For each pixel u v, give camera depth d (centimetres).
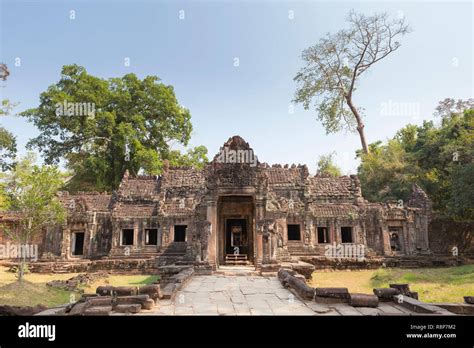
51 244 3086
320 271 2761
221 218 2458
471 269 2339
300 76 4659
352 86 4494
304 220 3023
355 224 3062
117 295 1020
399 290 1059
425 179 3659
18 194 2197
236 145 2175
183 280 1399
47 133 4150
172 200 3241
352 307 959
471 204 2828
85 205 3128
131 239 3219
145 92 4522
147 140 4575
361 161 4447
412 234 3128
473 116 3597
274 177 3312
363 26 4259
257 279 1664
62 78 4269
